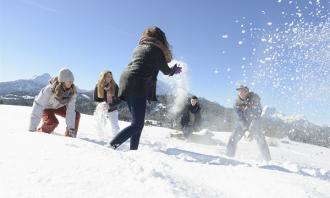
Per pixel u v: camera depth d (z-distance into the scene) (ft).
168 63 16.16
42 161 7.59
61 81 16.78
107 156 8.64
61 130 22.04
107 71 22.58
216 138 35.42
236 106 24.27
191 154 17.01
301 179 11.56
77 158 8.05
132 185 6.60
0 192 5.77
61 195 5.82
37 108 16.67
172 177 7.82
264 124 25.35
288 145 38.83
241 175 10.68
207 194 7.45
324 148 40.29
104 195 6.02
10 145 9.32
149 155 10.04
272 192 9.30
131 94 15.07
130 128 14.94
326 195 9.91
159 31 15.70
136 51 15.51
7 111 35.42
